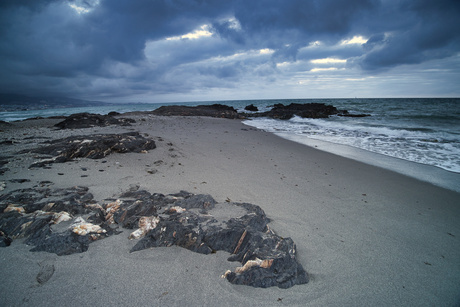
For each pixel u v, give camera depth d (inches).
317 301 98.3
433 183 252.8
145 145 327.0
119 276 104.5
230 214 154.4
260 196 204.2
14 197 159.8
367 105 1883.6
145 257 116.8
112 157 282.0
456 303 101.0
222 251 122.2
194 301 94.1
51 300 90.9
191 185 218.1
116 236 132.9
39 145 305.4
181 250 122.4
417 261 127.5
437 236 153.2
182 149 353.4
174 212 154.3
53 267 107.5
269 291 101.1
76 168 239.6
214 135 511.8
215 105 1418.6
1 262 108.3
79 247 120.3
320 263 121.7
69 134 420.8
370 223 166.6
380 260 126.8
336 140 504.4
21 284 97.3
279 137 539.2
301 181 249.1
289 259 115.0
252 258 113.1
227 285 102.4
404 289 107.6
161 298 94.4
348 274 115.0
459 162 332.8
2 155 263.7
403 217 178.1
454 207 197.2
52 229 131.3
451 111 1152.2
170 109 1059.9
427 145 445.1
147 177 229.5
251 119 1047.0
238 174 259.4
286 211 178.5
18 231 127.2
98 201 171.3
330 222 165.5
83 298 92.6
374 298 101.8
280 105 1625.2
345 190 229.3
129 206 154.5
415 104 1956.2
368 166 313.7
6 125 576.4
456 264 126.4
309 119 1007.0
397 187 240.8
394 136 550.0
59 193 173.9
